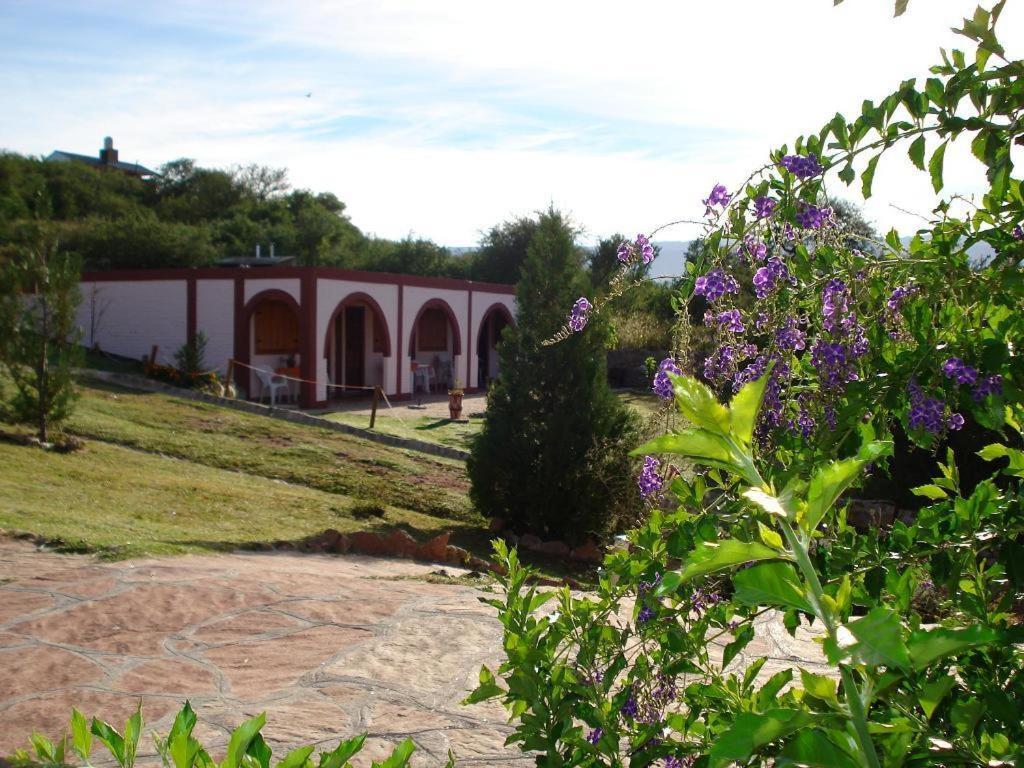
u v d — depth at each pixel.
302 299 23.17
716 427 1.11
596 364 12.07
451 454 17.62
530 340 12.17
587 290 12.23
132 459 13.29
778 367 2.07
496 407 12.34
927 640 0.96
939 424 1.91
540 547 11.97
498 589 7.26
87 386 19.41
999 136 1.85
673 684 1.91
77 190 48.72
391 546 9.35
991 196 1.88
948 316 2.00
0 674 4.77
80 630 5.56
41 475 10.70
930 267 1.98
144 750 3.81
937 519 1.88
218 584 6.74
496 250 45.28
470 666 5.14
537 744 1.78
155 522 9.24
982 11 1.71
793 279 2.17
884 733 1.24
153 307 25.03
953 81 1.88
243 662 5.12
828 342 2.05
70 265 13.26
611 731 1.71
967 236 1.98
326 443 16.77
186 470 13.23
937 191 1.94
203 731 4.09
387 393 26.42
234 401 19.62
